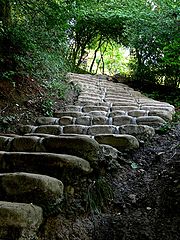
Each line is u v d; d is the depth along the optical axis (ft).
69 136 9.72
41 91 18.80
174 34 22.43
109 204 8.08
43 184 6.88
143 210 7.84
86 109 17.26
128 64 30.30
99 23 32.35
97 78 27.73
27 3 19.61
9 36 18.95
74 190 7.75
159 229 7.11
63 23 19.63
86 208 7.61
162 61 24.97
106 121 14.16
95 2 26.12
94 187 8.10
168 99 23.13
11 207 6.15
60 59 26.81
